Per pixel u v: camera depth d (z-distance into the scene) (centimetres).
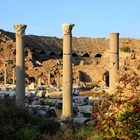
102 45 15738
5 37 13012
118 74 1276
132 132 1082
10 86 8306
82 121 3014
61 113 3806
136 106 1091
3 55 11662
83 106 3966
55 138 2188
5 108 2642
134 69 1336
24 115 2662
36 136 2181
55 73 10819
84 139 2181
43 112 3619
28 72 11056
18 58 3591
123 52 12825
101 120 1146
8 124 2267
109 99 1158
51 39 15562
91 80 11656
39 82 10512
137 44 13975
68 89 3450
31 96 6094
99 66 11681
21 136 2133
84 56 15062
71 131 2361
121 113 1103
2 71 10962
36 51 14175
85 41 15975
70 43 3494
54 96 6378
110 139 1110
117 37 3675
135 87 1141
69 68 3478
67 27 3466
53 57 14325
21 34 3622
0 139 2056
